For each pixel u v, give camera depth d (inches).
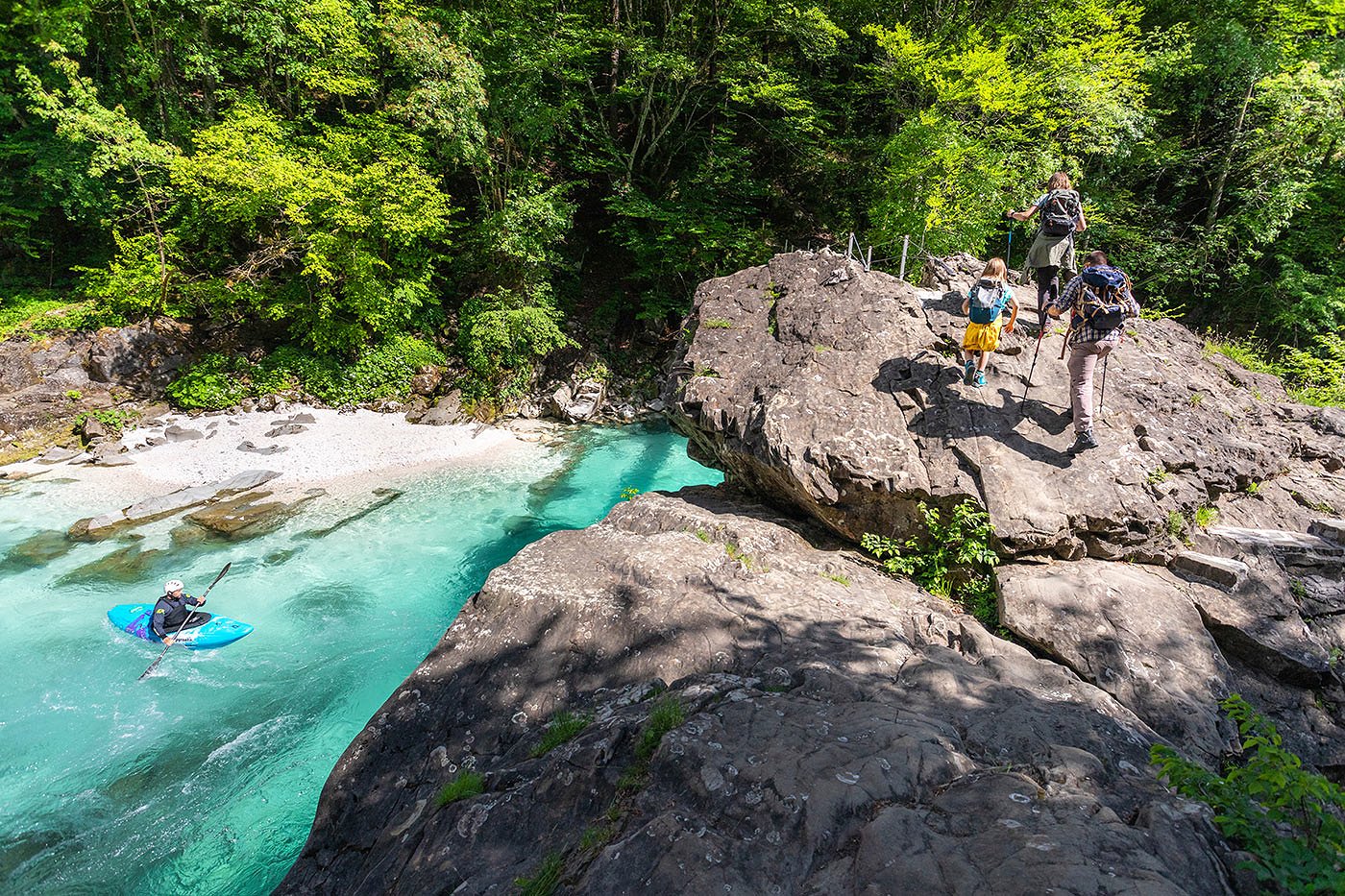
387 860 162.4
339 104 716.7
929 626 223.6
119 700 290.8
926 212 575.5
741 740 157.6
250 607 360.5
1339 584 236.5
